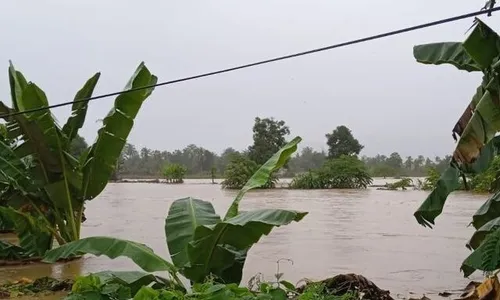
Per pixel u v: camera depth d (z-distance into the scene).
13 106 10.58
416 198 28.45
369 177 43.59
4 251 10.54
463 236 12.59
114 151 10.80
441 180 5.31
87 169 11.09
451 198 25.72
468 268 5.98
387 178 70.12
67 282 8.08
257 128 55.94
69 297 4.52
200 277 6.02
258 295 4.42
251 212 5.86
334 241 12.04
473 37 4.76
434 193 5.33
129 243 6.06
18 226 10.63
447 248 10.86
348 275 6.13
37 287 7.89
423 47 6.16
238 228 5.66
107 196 31.98
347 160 43.72
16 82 10.67
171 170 58.16
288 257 9.95
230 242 5.80
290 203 24.55
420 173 76.62
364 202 25.23
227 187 42.69
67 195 11.13
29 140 10.51
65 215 11.45
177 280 5.84
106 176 11.16
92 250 6.03
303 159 84.94
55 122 10.85
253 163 43.31
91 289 4.62
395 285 7.55
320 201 25.97
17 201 11.21
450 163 5.30
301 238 12.60
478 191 28.58
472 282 7.30
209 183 56.75
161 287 5.77
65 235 11.37
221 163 86.38
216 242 5.82
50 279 8.37
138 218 18.39
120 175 70.81
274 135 55.50
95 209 22.45
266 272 8.53
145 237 13.12
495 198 6.34
